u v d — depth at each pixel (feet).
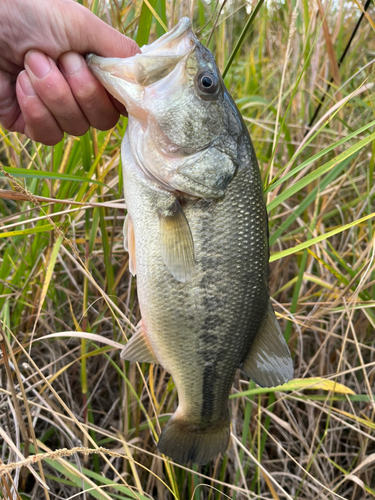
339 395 1.36
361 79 1.79
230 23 1.58
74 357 1.36
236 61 1.77
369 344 1.50
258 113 1.81
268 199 1.32
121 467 1.29
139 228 0.86
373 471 1.33
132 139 0.86
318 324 1.51
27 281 1.12
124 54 0.83
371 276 1.40
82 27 0.77
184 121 0.82
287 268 1.54
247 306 0.86
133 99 0.80
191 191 0.82
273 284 1.49
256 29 1.96
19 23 0.74
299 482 1.29
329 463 1.31
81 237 1.49
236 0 1.66
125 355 0.90
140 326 0.91
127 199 0.87
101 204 0.97
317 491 1.18
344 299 1.19
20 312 1.21
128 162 0.86
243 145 0.87
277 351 0.89
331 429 1.28
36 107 0.80
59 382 1.28
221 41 1.43
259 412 1.18
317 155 0.97
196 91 0.82
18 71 0.85
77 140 1.07
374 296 1.38
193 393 0.90
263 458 1.35
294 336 1.36
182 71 0.82
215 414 0.93
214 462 1.29
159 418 1.20
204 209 0.83
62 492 1.21
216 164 0.83
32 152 1.39
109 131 1.10
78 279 1.48
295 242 1.53
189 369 0.87
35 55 0.76
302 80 1.47
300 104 1.53
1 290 1.16
